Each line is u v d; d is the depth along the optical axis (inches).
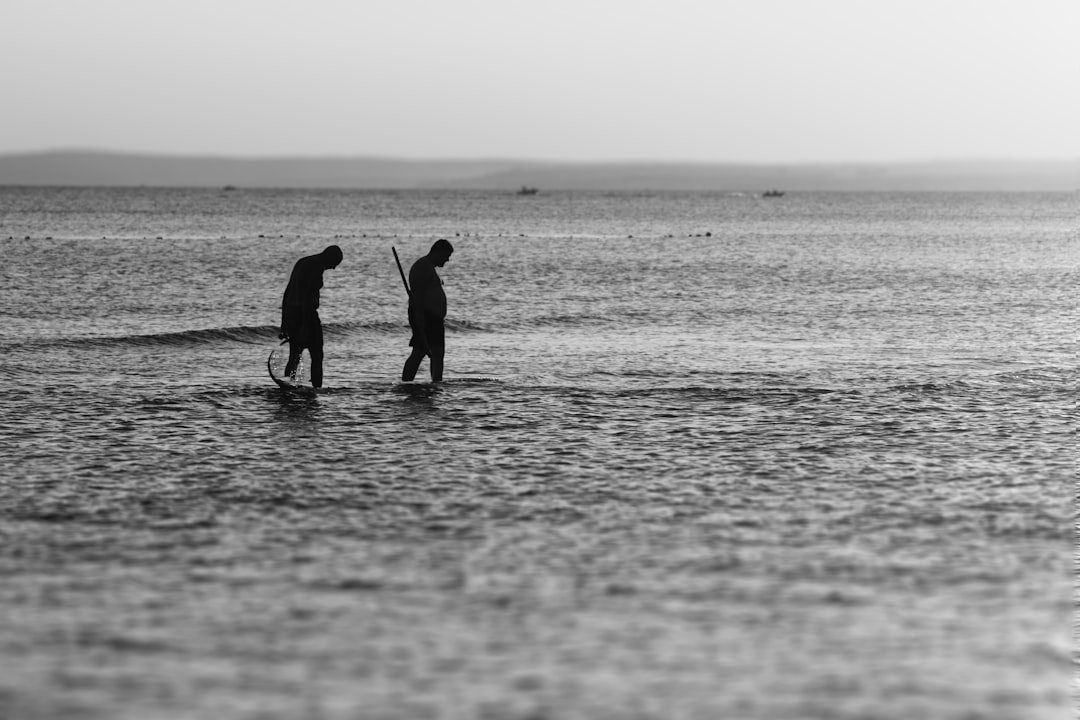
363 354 2011.6
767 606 723.4
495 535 881.5
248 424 1323.8
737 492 1027.3
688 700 581.3
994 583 776.3
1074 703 584.4
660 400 1499.8
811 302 3132.4
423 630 673.0
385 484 1044.5
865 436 1283.2
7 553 818.8
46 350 1967.3
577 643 655.1
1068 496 1023.0
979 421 1375.5
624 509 964.6
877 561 823.7
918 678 614.5
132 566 792.9
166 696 575.8
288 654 633.0
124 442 1214.9
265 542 856.3
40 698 570.3
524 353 2033.7
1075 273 4343.0
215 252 5044.3
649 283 3725.4
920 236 7588.6
